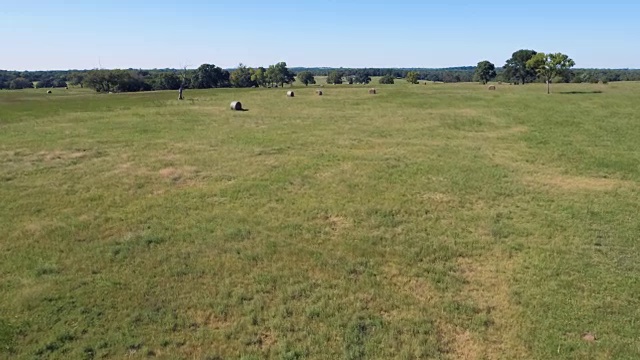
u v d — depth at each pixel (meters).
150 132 24.77
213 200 14.16
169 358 7.27
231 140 22.75
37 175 16.52
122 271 9.83
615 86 68.56
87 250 10.76
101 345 7.50
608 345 7.66
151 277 9.62
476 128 27.45
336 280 9.65
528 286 9.50
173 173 16.89
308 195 14.70
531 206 14.09
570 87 65.50
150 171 17.16
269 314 8.41
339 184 15.84
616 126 27.80
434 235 11.95
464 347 7.66
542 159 19.91
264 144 21.91
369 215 13.18
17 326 7.90
